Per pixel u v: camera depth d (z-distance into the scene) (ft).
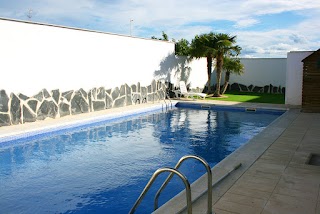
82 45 35.86
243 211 11.06
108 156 22.03
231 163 16.61
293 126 27.86
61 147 24.32
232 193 12.67
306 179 14.26
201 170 19.10
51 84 32.37
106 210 13.91
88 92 36.99
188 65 57.98
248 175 14.83
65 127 29.84
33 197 15.15
